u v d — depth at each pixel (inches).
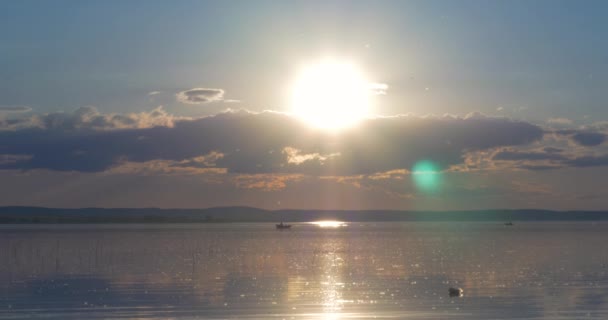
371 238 5821.9
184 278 2132.1
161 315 1423.5
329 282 1996.8
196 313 1441.9
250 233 7613.2
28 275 2257.6
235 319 1370.6
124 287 1894.7
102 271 2391.7
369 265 2640.3
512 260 2901.1
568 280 2041.1
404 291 1780.3
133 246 4136.3
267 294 1727.4
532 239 5369.1
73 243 4490.7
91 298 1670.8
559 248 3895.2
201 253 3432.6
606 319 1364.4
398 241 5083.7
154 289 1844.2
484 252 3521.2
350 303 1566.2
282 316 1402.6
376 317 1386.6
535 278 2103.8
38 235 6358.3
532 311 1453.0
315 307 1512.1
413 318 1375.5
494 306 1518.2
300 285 1921.8
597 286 1879.9
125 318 1390.3
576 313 1428.4
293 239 5575.8
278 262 2810.0
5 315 1435.8
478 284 1942.7
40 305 1565.0
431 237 6018.7
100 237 5802.2
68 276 2219.5
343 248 3966.5
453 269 2439.7
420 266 2588.6
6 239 5177.2
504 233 7303.2
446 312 1439.5
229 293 1749.5
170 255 3262.8
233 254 3348.9
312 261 2861.7
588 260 2874.0
